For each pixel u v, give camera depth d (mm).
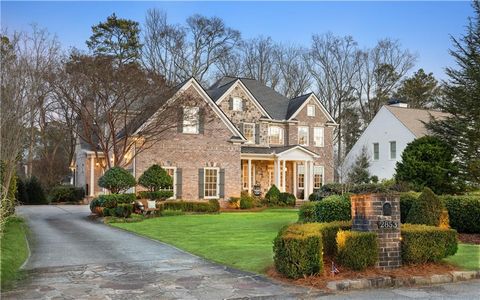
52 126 40781
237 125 35062
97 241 14172
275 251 9148
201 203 25562
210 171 28375
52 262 10625
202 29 50656
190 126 26953
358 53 54312
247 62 54344
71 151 42469
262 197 33219
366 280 8578
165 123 25188
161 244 13531
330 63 54625
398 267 9516
